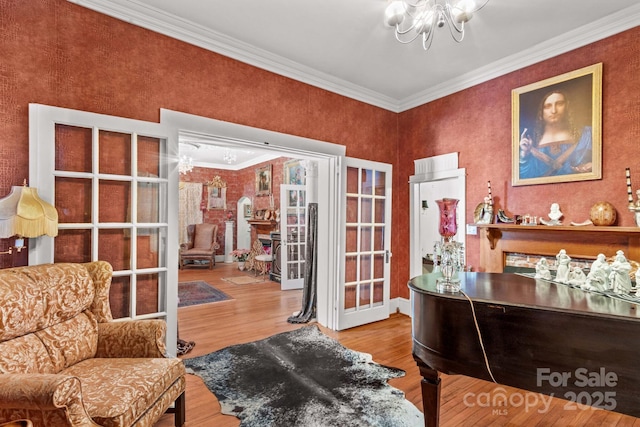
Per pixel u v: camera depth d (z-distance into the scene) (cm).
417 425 198
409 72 350
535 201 303
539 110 298
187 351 307
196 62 274
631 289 161
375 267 416
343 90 375
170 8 246
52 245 209
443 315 163
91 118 223
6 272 167
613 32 255
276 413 210
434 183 424
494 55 313
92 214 227
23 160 206
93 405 141
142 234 250
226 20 260
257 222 767
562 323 133
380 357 297
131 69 245
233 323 392
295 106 336
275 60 315
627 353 122
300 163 684
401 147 437
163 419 209
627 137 250
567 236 274
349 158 379
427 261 441
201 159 855
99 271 209
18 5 206
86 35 228
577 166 274
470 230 354
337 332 365
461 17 195
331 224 380
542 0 232
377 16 252
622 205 251
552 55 291
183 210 870
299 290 570
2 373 142
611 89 258
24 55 207
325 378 257
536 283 190
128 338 195
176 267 259
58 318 179
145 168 252
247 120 302
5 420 129
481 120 348
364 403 221
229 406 218
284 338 344
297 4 238
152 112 253
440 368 164
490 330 149
